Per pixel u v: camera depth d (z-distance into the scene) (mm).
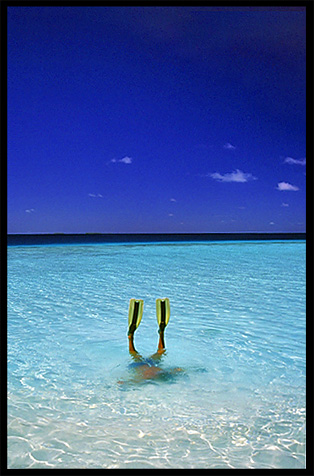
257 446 2316
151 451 2248
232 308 6125
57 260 13797
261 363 3764
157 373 3482
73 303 6488
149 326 5121
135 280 9016
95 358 3879
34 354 3990
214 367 3652
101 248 20859
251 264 12461
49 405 2832
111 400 2930
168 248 20578
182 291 7617
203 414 2719
